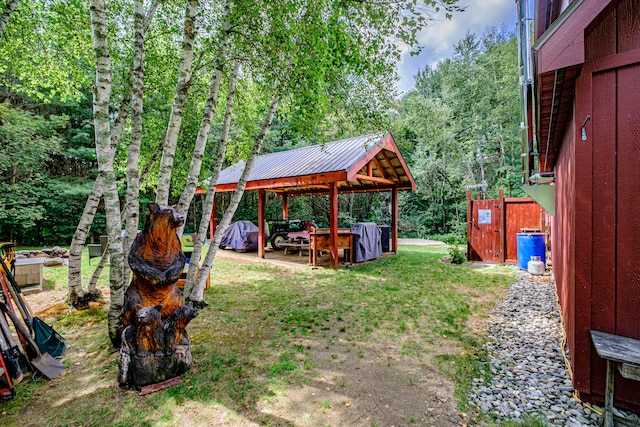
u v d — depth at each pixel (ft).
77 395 8.00
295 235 34.60
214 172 16.34
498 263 27.81
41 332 10.51
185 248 22.45
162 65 18.78
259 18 12.26
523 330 12.47
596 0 6.55
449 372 9.24
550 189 14.98
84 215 15.16
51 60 18.76
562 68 6.93
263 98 19.03
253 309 15.33
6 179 36.76
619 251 7.02
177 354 8.70
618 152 6.98
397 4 11.28
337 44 12.27
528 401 7.73
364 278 22.30
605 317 7.19
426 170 57.41
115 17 16.83
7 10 13.98
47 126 37.78
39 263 18.54
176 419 7.06
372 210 62.85
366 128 18.22
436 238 53.88
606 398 6.52
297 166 29.58
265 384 8.56
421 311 14.96
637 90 6.75
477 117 57.31
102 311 14.57
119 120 16.08
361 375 9.08
